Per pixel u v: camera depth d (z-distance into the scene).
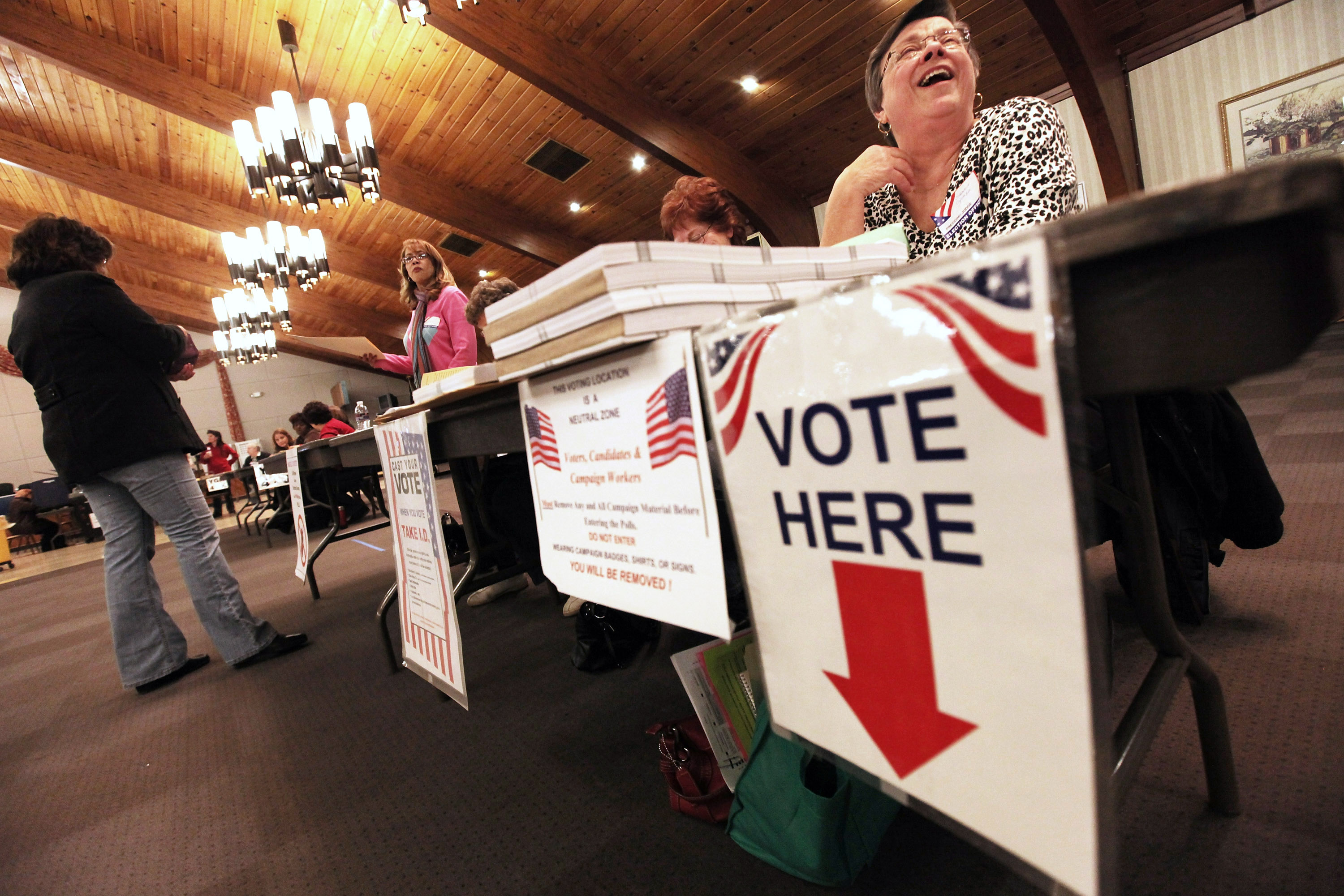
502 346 0.65
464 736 1.25
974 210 1.02
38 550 9.95
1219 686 0.69
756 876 0.75
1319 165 0.20
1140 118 5.63
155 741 1.48
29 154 6.86
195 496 1.90
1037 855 0.30
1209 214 0.22
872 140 6.41
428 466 1.08
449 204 7.47
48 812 1.22
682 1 4.88
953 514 0.31
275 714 1.53
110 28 5.27
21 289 1.76
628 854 0.83
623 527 0.58
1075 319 0.29
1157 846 0.70
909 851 0.75
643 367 0.51
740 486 0.43
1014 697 0.30
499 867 0.85
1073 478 0.25
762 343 0.39
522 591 2.25
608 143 6.69
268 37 5.32
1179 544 1.12
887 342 0.32
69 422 1.68
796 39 5.21
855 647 0.38
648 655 1.46
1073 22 4.59
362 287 11.31
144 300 11.64
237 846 1.00
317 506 4.86
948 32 1.01
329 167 4.18
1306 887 0.61
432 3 4.57
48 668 2.36
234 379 13.32
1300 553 1.37
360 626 2.20
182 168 7.54
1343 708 0.85
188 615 2.93
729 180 6.52
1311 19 4.76
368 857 0.92
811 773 0.73
